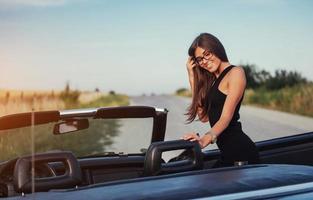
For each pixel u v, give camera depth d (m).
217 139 5.23
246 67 57.47
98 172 5.87
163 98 79.50
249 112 43.47
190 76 5.28
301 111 42.12
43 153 3.24
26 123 5.55
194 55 5.20
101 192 2.85
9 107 22.34
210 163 6.30
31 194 2.98
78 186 3.27
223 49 5.18
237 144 5.14
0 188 4.95
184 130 29.62
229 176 3.03
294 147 6.67
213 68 5.15
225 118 5.06
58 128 5.71
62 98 29.55
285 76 53.75
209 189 2.78
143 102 64.69
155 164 3.71
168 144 3.76
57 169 5.25
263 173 3.07
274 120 36.03
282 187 2.77
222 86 5.14
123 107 5.82
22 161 3.20
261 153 6.59
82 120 5.75
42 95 24.33
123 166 5.95
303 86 47.06
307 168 3.21
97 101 47.03
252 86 55.53
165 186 2.87
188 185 2.86
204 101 5.25
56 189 3.13
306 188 2.74
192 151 3.82
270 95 50.28
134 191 2.80
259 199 2.62
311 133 6.75
